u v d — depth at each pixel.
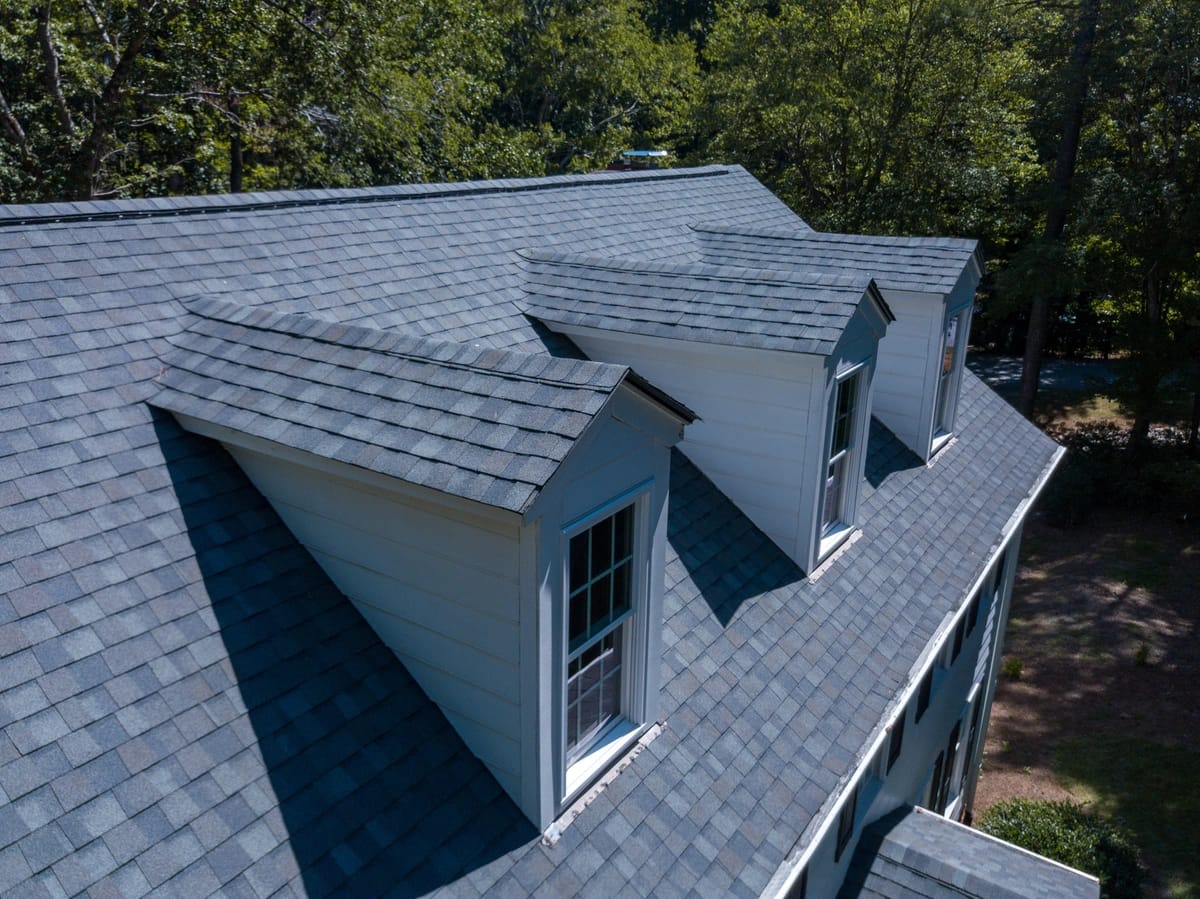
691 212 14.20
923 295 11.50
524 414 4.97
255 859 4.39
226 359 6.35
